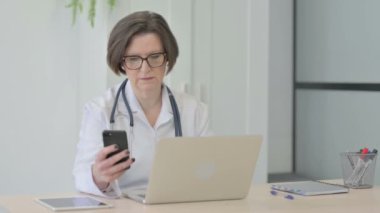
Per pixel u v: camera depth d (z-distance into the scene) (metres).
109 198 2.05
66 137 3.38
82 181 2.11
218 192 2.02
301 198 2.12
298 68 4.54
